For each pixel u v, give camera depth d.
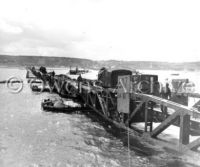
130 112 21.23
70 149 17.25
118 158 15.56
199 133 17.64
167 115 21.08
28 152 16.55
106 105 25.61
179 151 14.40
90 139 19.62
